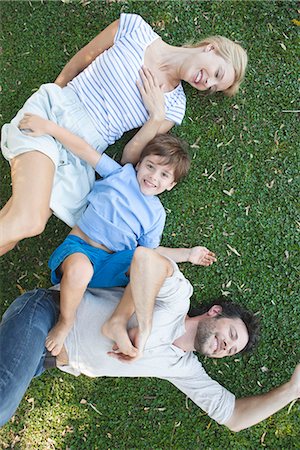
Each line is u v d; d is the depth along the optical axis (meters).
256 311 2.81
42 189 2.34
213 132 2.79
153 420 2.83
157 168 2.44
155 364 2.51
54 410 2.80
